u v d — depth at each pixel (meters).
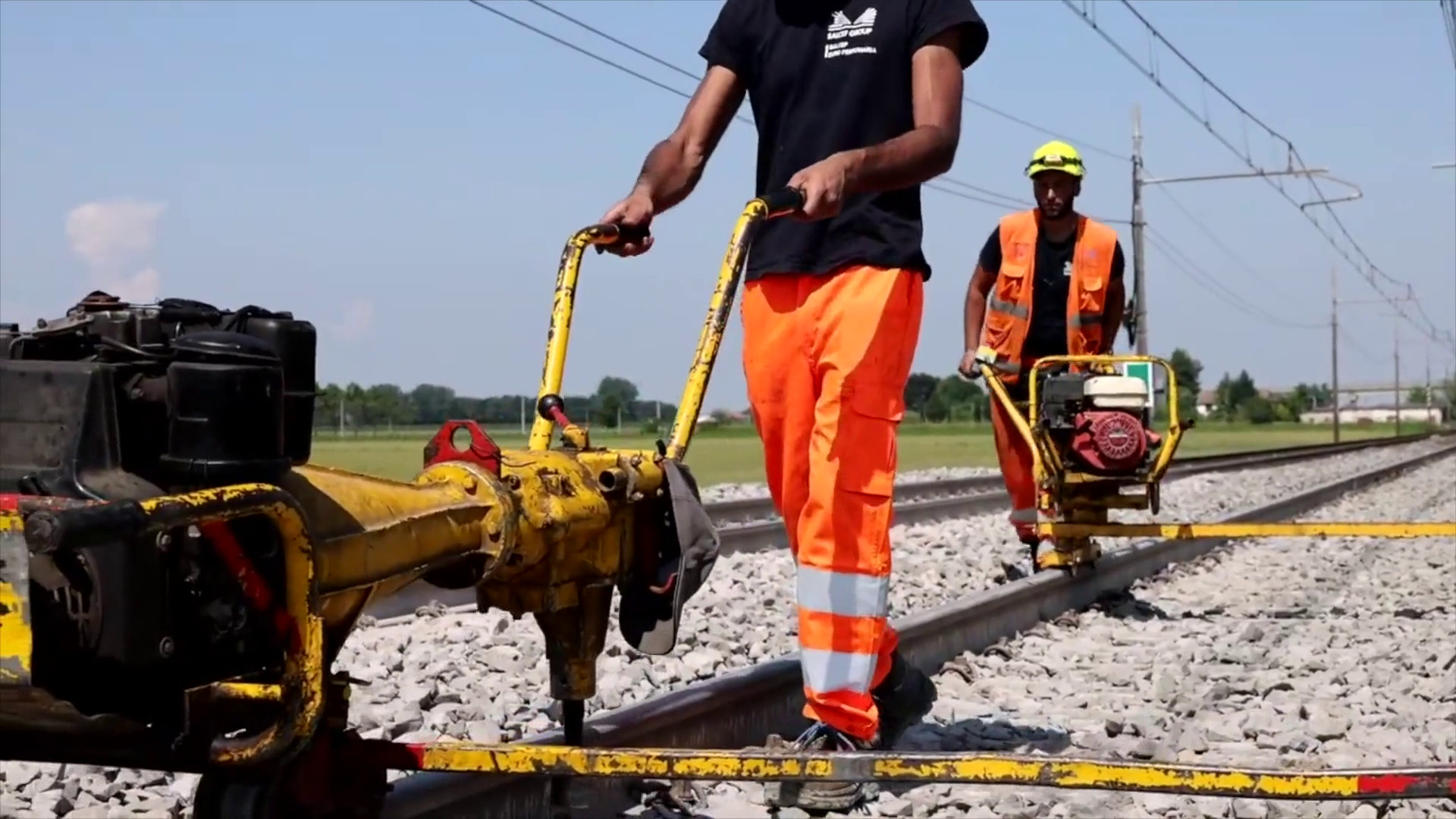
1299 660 6.28
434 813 3.34
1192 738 4.66
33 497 2.20
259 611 2.41
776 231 3.81
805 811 3.82
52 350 2.45
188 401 2.30
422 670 5.34
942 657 6.04
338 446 30.95
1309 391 190.25
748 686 4.68
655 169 3.86
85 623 2.17
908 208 3.79
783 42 3.94
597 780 3.87
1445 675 5.88
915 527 12.28
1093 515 7.88
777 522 11.38
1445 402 166.25
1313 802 3.96
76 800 3.76
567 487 3.13
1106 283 8.15
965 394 124.94
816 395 3.80
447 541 2.85
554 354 3.41
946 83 3.67
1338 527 7.64
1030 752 4.58
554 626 3.43
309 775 2.68
